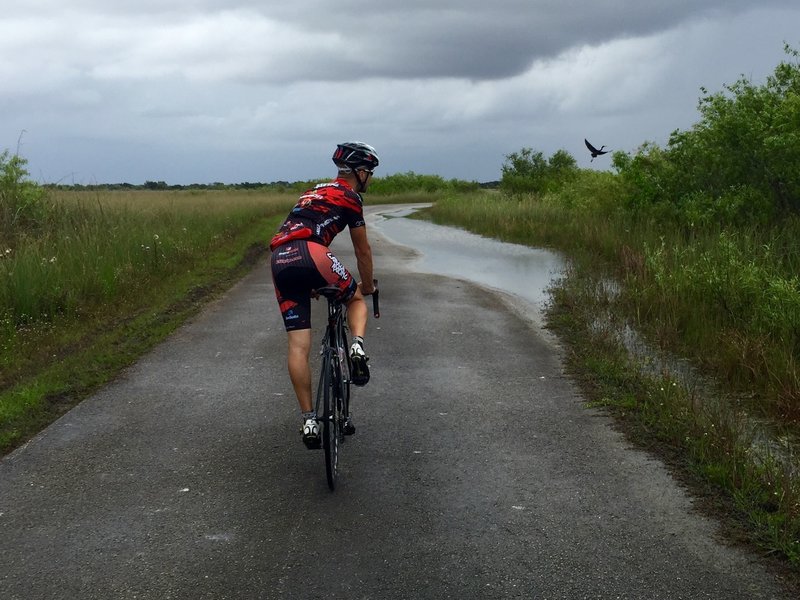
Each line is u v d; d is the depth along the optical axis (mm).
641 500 4277
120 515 4137
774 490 4148
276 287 4449
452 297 11438
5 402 5941
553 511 4152
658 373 6891
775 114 12297
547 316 9812
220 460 4938
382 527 3971
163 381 6801
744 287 8422
